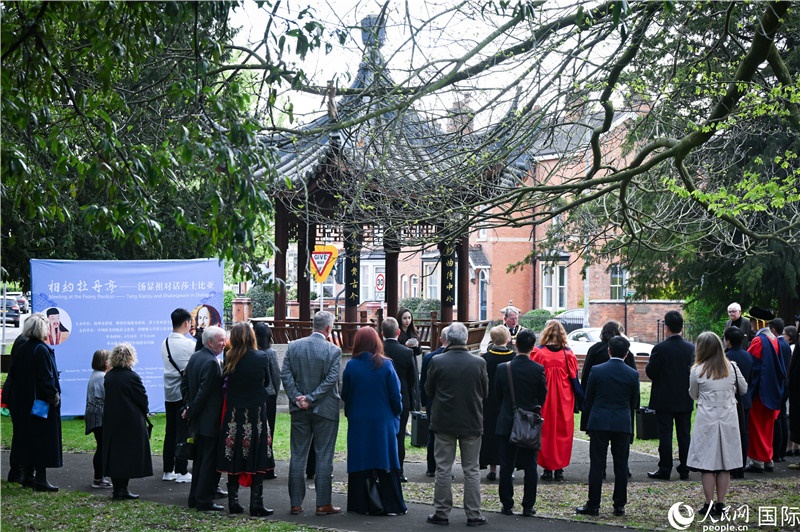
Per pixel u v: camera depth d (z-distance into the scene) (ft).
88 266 50.90
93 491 33.65
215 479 30.22
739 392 30.37
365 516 29.71
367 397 29.78
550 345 36.96
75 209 56.08
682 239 52.65
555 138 35.88
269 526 27.71
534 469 29.94
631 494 33.91
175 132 24.11
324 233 63.00
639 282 68.85
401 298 167.84
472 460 28.63
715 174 45.57
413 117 34.68
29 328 32.99
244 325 29.71
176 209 24.22
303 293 64.08
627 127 47.32
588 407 30.45
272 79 25.27
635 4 29.25
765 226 57.00
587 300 122.42
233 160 22.58
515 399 30.01
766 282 62.18
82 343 50.88
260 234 25.62
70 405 50.85
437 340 62.90
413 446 43.39
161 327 52.03
